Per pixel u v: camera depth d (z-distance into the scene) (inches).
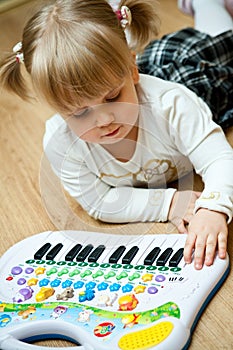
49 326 28.0
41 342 28.4
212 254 30.2
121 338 25.9
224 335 26.9
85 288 29.9
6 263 32.9
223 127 43.8
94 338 26.4
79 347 26.4
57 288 30.3
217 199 32.3
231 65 47.9
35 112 52.7
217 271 29.5
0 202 41.1
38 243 34.2
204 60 46.1
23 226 38.1
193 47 46.4
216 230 31.3
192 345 26.6
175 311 27.0
